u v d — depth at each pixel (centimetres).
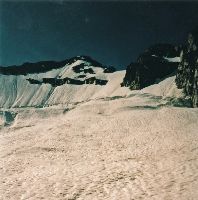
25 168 2052
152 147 2527
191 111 4403
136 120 3997
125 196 1323
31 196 1416
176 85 16212
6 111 7806
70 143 2977
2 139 3419
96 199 1320
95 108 6312
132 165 1908
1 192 1502
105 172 1773
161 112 4362
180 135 2962
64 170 1911
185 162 1842
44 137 3344
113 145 2789
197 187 1336
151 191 1355
